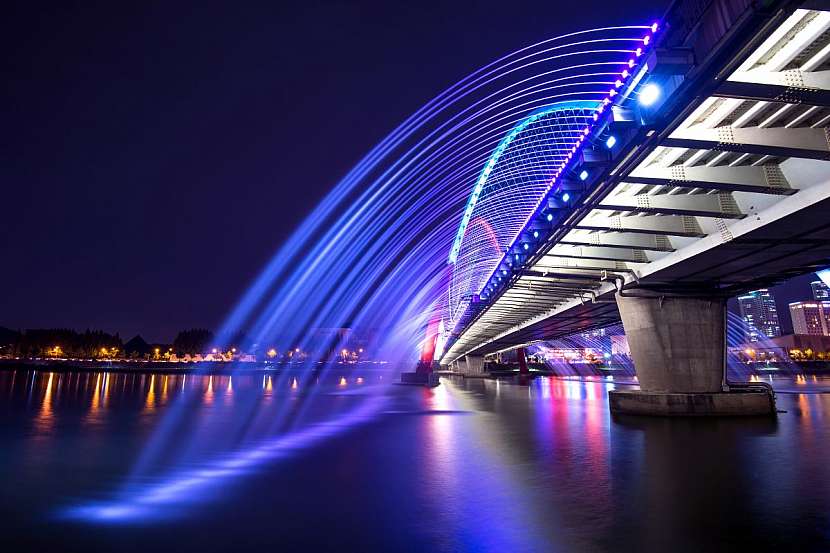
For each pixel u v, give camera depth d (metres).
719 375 28.62
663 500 10.97
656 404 28.25
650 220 20.97
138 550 8.29
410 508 10.53
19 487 12.66
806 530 8.95
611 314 46.62
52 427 24.36
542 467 14.67
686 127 14.02
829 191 14.49
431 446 18.92
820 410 31.55
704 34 9.46
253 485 12.77
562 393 56.00
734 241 19.30
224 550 8.26
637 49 11.05
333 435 22.41
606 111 13.36
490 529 9.16
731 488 12.00
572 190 17.03
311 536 8.88
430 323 83.88
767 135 13.01
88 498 11.57
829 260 22.97
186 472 14.42
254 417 30.70
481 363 123.00
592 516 9.86
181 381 87.62
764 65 11.09
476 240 53.47
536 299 42.66
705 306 28.75
